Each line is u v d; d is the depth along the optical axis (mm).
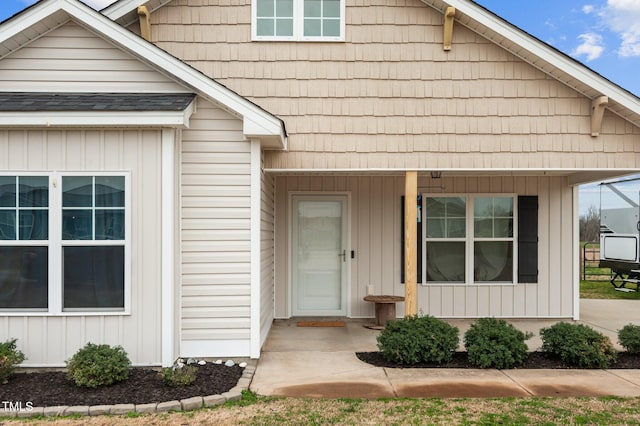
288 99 7129
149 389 4812
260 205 6234
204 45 7156
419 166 7102
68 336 5469
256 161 6066
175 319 5762
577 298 8891
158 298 5527
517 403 4637
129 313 5500
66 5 5621
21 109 5262
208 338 5980
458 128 7125
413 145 7113
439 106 7145
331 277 8969
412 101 7145
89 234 5504
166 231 5539
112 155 5531
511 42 6914
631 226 13531
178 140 5879
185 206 6016
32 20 5590
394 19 7180
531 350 6648
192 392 4754
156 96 5797
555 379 5406
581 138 7070
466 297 8812
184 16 7156
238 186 6066
